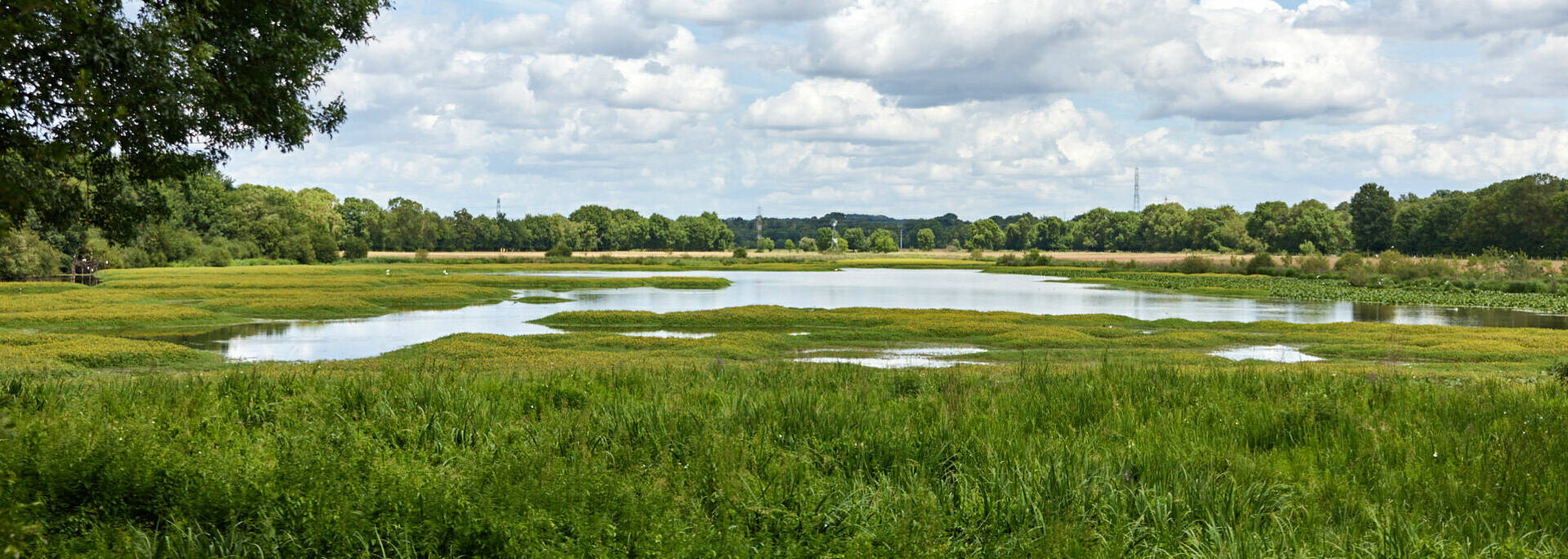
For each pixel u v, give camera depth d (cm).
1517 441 877
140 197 1001
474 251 19162
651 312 4025
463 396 1052
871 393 1260
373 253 16938
